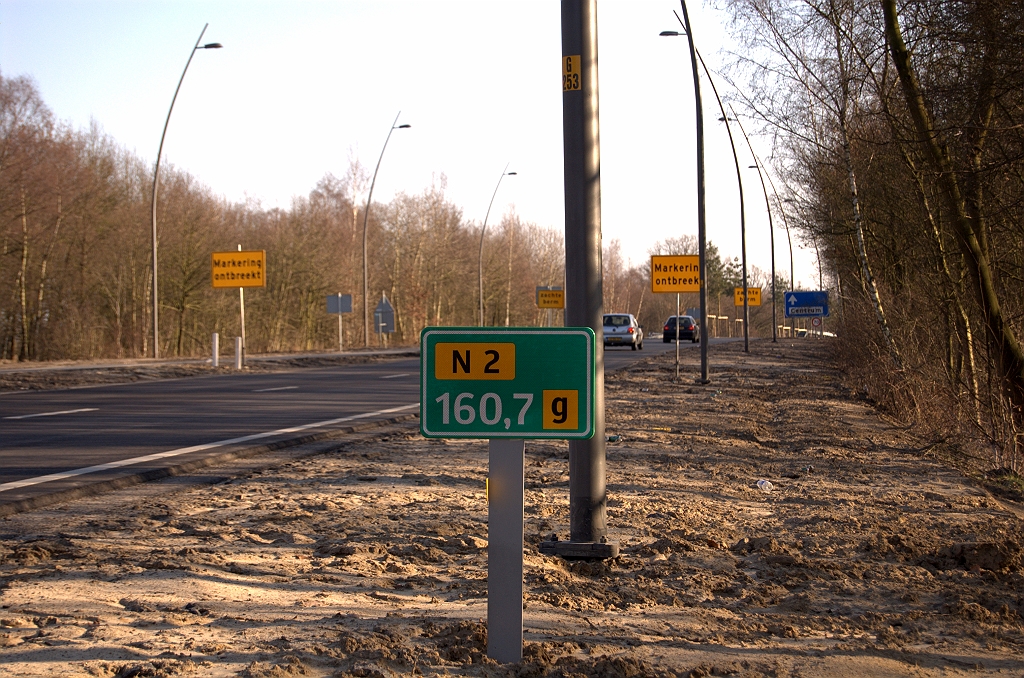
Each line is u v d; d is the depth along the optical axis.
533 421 3.88
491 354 3.88
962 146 12.10
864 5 14.03
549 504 8.11
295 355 39.47
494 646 4.10
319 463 10.37
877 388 19.80
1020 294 14.68
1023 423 12.20
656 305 121.31
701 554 6.36
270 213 61.38
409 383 23.77
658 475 9.81
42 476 9.13
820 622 4.98
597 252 6.22
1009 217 13.21
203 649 4.16
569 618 4.84
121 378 25.12
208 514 7.50
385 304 42.72
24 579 5.36
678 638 4.60
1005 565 6.11
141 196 49.66
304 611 4.84
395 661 4.04
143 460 10.26
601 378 6.28
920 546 6.56
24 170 39.38
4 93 39.03
